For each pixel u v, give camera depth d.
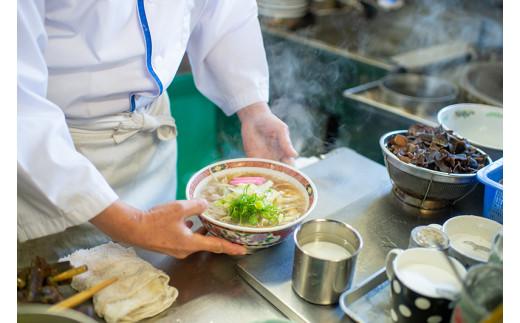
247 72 1.65
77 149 1.37
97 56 1.22
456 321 0.81
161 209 1.07
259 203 1.17
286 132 1.52
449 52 2.83
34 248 1.25
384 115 2.09
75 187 1.04
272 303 1.05
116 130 1.40
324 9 3.02
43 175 1.02
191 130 2.59
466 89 2.36
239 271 1.12
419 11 3.15
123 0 1.18
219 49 1.64
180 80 2.46
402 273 0.93
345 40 2.82
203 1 1.49
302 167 1.61
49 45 1.18
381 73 2.57
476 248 1.13
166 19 1.29
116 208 1.05
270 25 2.83
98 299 0.97
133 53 1.26
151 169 1.58
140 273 1.04
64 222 1.06
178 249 1.08
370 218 1.35
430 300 0.85
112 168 1.45
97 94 1.29
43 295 0.94
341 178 1.55
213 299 1.05
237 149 2.70
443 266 0.96
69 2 1.12
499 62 2.68
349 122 2.28
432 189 1.31
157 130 1.53
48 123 1.04
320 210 1.39
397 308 0.91
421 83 2.48
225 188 1.29
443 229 1.16
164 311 1.01
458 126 1.73
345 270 1.00
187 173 2.63
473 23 3.08
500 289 0.78
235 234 1.12
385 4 3.12
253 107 1.63
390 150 1.40
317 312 1.01
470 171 1.31
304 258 0.99
